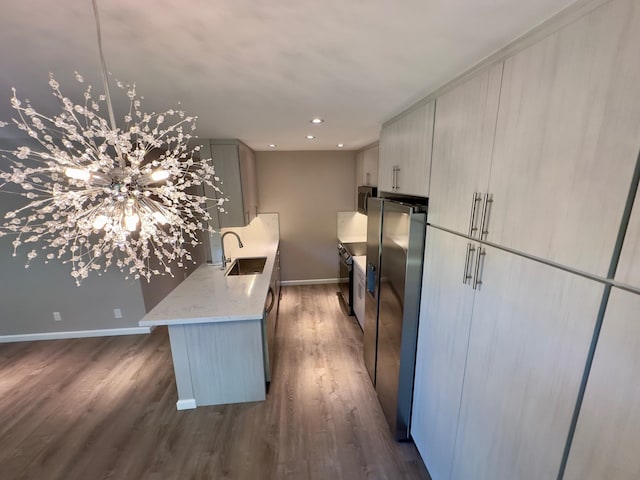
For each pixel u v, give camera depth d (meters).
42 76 1.15
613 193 0.65
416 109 1.64
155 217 1.13
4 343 3.32
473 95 1.14
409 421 2.00
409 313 1.78
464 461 1.35
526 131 0.89
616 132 0.64
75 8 0.71
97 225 0.98
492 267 1.08
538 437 0.91
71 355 3.08
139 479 1.80
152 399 2.45
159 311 2.15
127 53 0.97
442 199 1.41
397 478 1.79
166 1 0.69
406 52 1.00
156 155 3.34
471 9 0.74
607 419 0.69
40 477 1.82
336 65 1.11
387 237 2.03
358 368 2.83
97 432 2.13
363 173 3.83
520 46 0.90
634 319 0.63
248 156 3.52
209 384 2.34
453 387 1.41
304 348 3.18
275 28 0.83
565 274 0.79
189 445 2.02
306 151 4.51
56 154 0.89
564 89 0.76
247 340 2.30
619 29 0.62
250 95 1.47
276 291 3.86
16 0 0.67
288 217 4.71
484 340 1.15
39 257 3.21
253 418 2.24
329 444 2.02
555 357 0.83
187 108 1.69
